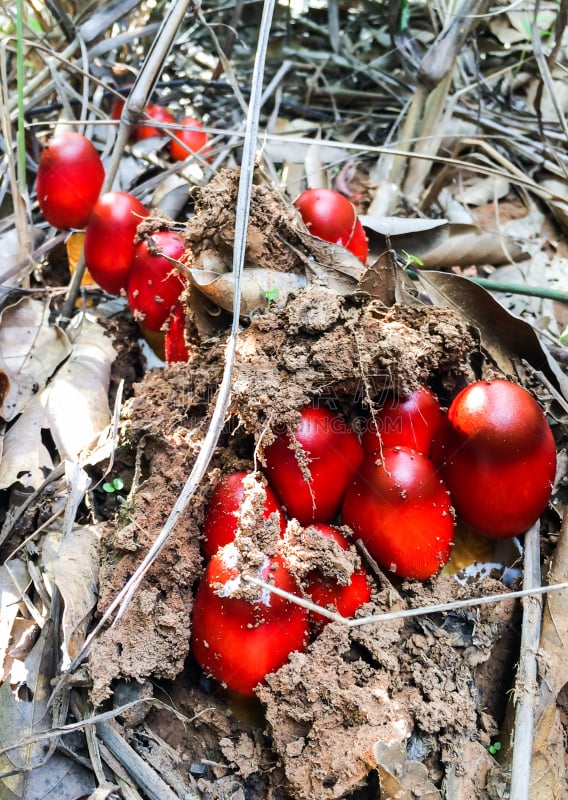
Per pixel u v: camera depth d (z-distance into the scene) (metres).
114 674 0.26
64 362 0.38
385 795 0.24
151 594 0.27
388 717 0.25
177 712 0.26
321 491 0.27
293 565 0.26
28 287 0.42
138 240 0.35
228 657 0.25
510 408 0.28
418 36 0.57
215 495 0.28
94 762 0.26
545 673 0.27
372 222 0.40
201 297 0.31
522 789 0.24
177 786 0.25
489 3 0.44
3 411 0.36
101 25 0.50
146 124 0.38
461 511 0.29
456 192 0.51
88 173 0.39
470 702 0.26
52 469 0.34
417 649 0.27
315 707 0.25
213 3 0.59
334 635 0.27
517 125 0.53
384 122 0.56
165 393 0.31
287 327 0.29
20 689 0.27
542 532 0.31
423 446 0.29
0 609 0.30
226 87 0.56
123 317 0.40
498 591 0.29
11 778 0.26
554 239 0.49
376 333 0.28
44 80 0.51
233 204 0.31
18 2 0.35
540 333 0.39
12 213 0.47
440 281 0.33
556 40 0.45
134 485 0.29
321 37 0.60
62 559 0.29
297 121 0.55
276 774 0.25
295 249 0.32
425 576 0.28
